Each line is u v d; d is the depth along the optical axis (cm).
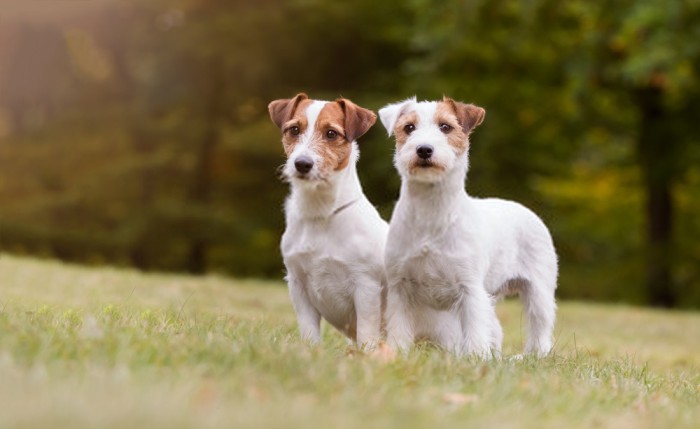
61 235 2028
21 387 325
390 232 560
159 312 634
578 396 435
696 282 2180
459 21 1669
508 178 1922
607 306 1452
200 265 2116
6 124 2425
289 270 580
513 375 464
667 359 858
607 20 1576
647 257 1928
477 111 564
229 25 1977
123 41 2178
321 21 1975
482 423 347
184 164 2089
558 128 1931
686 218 2145
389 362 438
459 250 550
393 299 565
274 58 2045
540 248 633
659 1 1434
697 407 464
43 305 659
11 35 2244
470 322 550
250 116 2191
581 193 2111
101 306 676
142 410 306
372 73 2123
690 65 1565
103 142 2238
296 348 444
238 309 899
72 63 2327
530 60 1831
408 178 545
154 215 1956
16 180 2266
